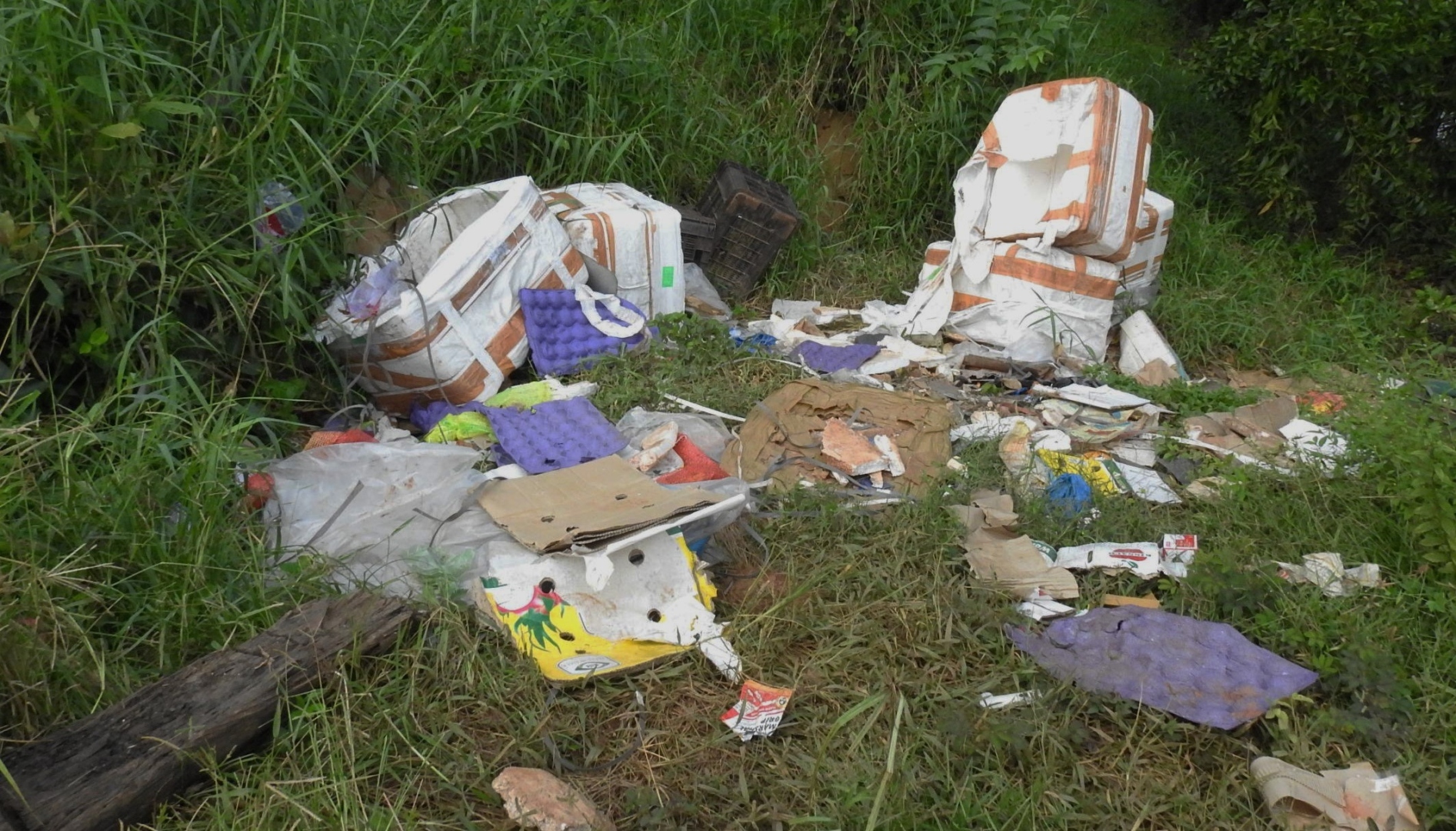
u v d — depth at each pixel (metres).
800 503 3.44
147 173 3.38
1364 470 3.59
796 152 6.07
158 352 3.19
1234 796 2.46
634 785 2.46
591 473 3.23
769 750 2.53
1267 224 6.73
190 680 2.43
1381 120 6.24
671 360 4.37
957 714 2.56
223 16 3.92
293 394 3.69
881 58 6.32
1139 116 4.91
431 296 3.95
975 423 4.17
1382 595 3.13
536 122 5.27
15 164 3.15
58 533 2.63
